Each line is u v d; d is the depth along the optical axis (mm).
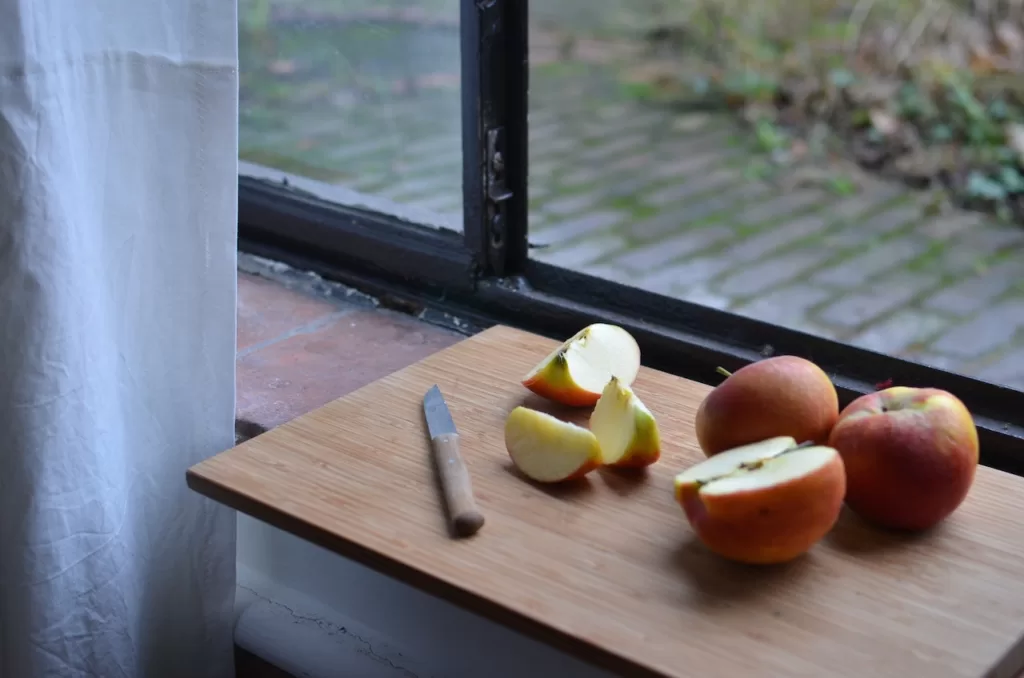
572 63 3924
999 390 750
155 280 702
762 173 2900
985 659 493
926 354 1912
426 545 575
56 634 696
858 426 580
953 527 595
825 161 2939
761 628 513
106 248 681
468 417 715
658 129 3295
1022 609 527
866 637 508
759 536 533
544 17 4289
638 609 526
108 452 694
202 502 767
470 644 703
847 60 3277
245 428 792
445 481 620
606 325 767
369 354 904
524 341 838
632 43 4020
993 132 2824
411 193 1111
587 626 514
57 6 613
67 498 673
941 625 516
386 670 744
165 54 662
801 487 527
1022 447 717
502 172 934
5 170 607
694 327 873
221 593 799
